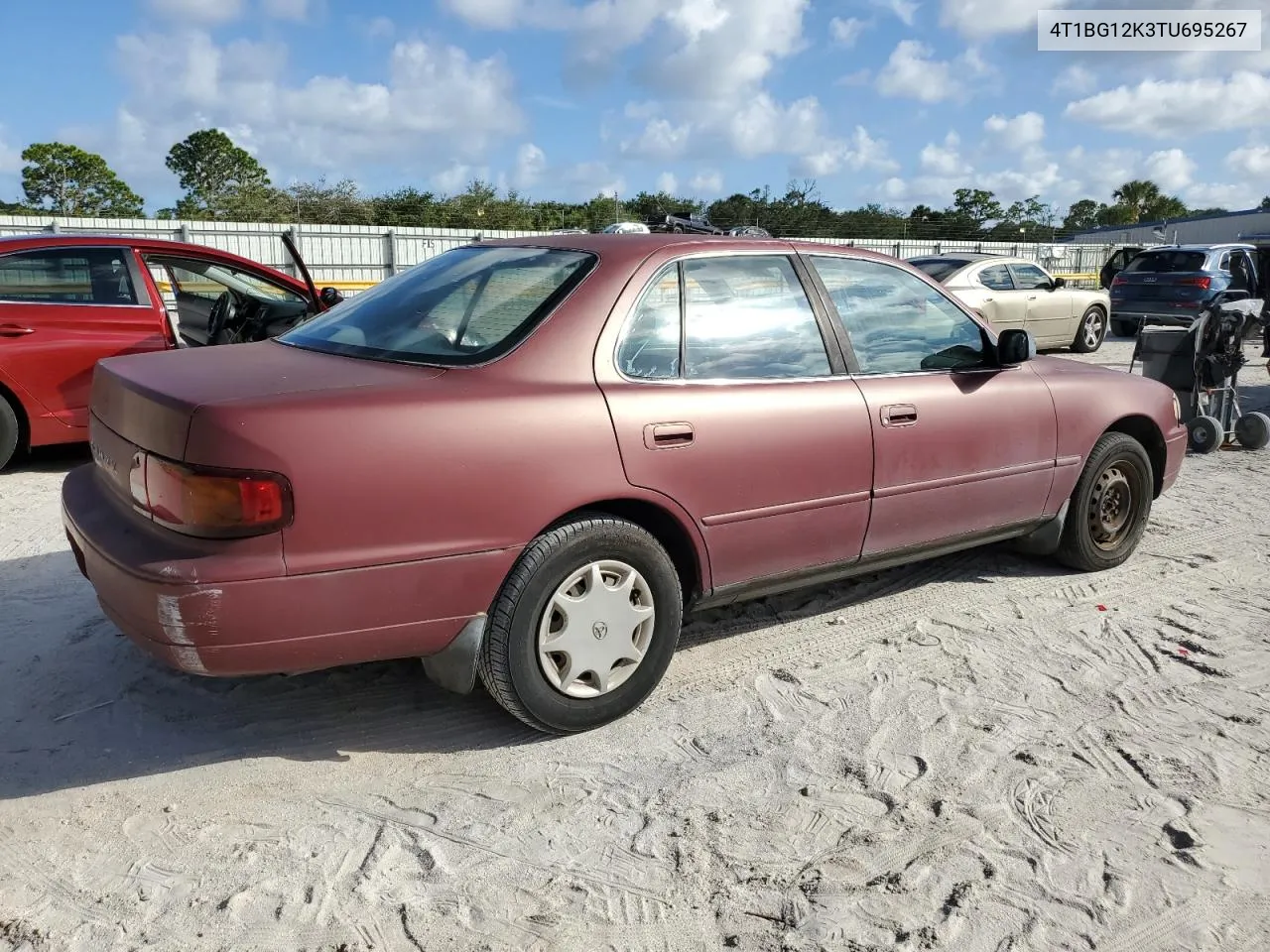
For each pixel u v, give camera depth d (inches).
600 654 126.4
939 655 156.2
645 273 133.0
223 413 104.3
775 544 142.2
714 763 123.3
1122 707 139.9
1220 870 104.0
